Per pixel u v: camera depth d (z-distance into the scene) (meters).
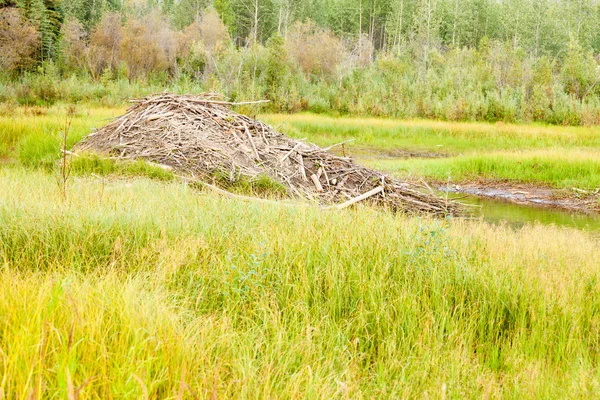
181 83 36.88
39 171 11.16
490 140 28.50
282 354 3.41
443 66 54.50
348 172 12.20
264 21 76.50
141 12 75.06
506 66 48.22
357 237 5.74
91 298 3.36
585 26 74.38
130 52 51.16
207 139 12.09
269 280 4.80
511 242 7.08
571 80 44.69
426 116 38.38
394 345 3.77
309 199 10.81
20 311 3.01
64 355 2.54
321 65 54.16
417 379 3.44
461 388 3.36
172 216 6.27
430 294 4.85
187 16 76.75
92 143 13.01
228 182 10.86
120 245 4.98
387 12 88.62
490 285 5.00
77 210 5.80
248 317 3.98
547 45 77.25
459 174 19.17
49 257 4.96
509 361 3.86
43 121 18.47
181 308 3.70
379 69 50.72
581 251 7.13
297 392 2.88
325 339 3.88
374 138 28.27
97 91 36.66
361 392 3.14
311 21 77.31
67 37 52.34
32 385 2.43
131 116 13.43
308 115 35.75
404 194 12.16
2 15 43.66
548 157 19.77
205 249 5.31
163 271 4.56
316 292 4.54
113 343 2.93
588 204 14.84
